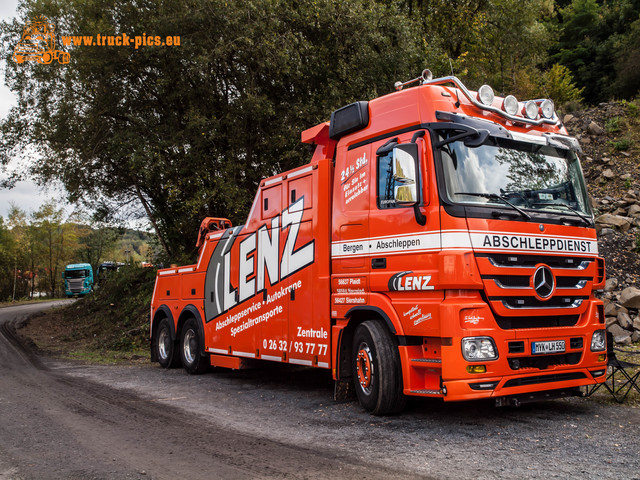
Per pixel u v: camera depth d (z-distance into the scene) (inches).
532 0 942.4
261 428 227.8
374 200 242.7
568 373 223.8
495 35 949.2
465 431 207.5
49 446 205.6
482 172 219.3
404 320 222.7
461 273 201.3
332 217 269.7
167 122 658.2
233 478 162.7
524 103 245.0
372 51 643.5
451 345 201.6
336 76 643.5
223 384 358.3
